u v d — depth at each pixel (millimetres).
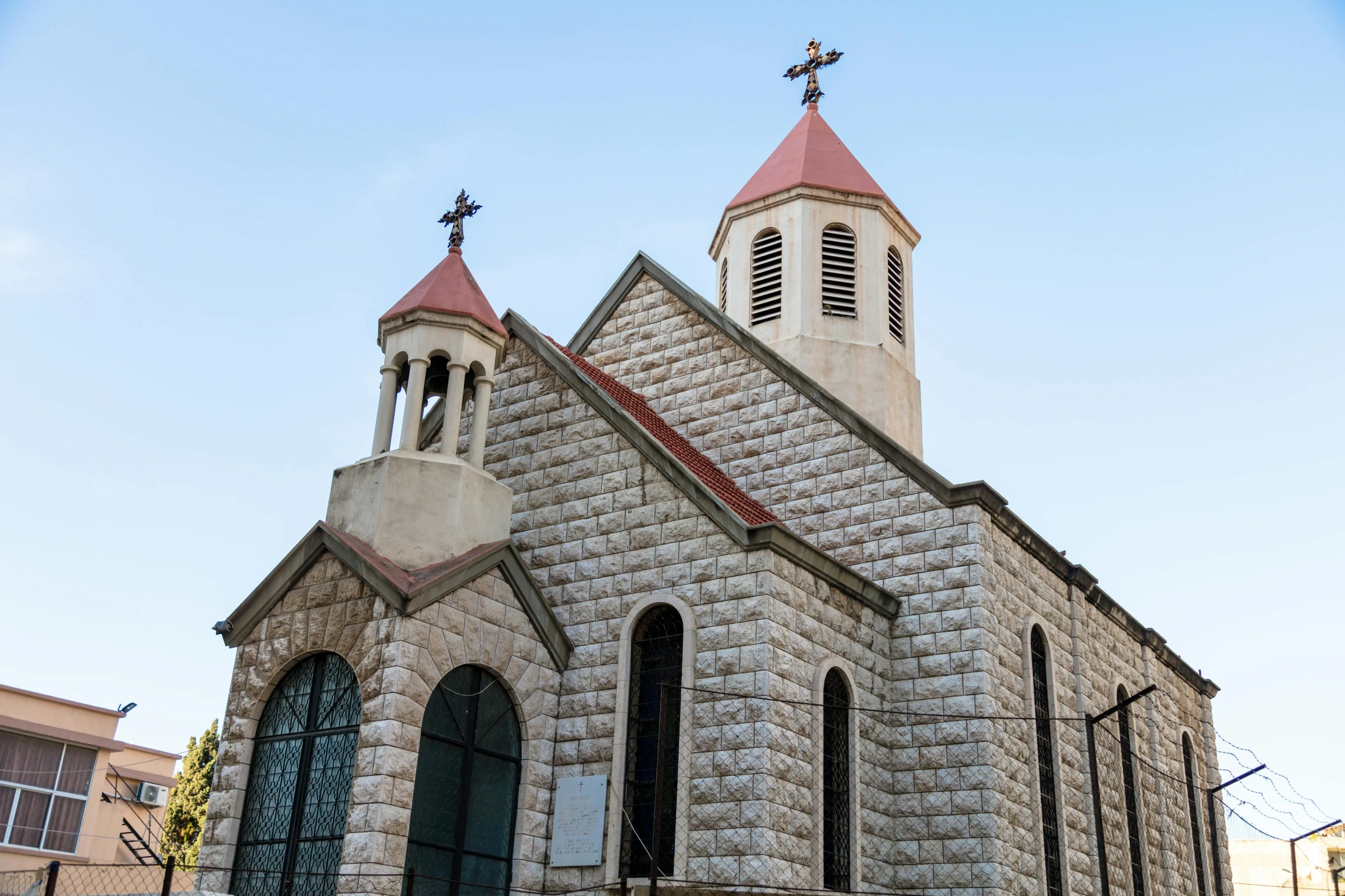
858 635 23203
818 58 38562
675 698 21578
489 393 24547
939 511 24531
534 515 25234
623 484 24000
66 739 38750
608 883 20406
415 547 22203
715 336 29578
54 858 37656
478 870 20672
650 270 31703
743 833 19594
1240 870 69500
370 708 19844
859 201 33812
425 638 20438
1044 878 23250
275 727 21531
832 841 21297
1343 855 67688
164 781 45438
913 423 32562
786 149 36062
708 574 21906
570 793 21734
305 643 21391
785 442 27312
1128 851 28234
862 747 22438
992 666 23219
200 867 20688
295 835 20188
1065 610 27984
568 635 23375
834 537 25766
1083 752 26703
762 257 33844
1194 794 35656
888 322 33156
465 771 20812
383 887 18547
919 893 22141
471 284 25188
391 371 24266
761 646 20641
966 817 22141
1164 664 35062
